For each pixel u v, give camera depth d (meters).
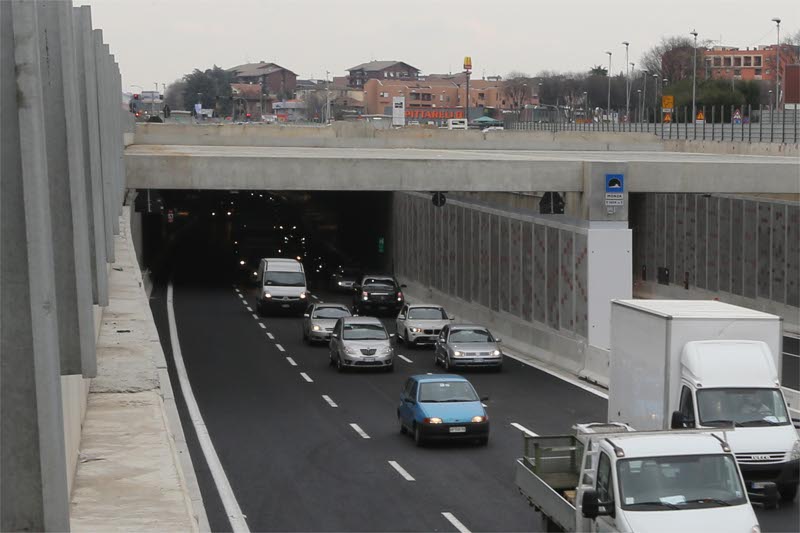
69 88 15.88
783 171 46.72
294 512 24.09
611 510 16.97
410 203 84.50
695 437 18.02
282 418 36.03
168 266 103.12
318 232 126.44
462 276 69.00
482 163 46.41
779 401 25.16
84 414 21.67
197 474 27.94
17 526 11.05
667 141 88.88
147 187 45.53
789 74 117.81
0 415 10.98
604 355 43.56
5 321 10.92
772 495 20.02
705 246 72.19
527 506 24.45
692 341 25.59
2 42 10.66
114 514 15.47
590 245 45.75
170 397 36.34
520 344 54.34
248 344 55.34
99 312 29.67
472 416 31.09
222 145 89.81
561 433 33.19
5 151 10.77
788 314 61.12
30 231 10.73
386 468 28.59
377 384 43.56
